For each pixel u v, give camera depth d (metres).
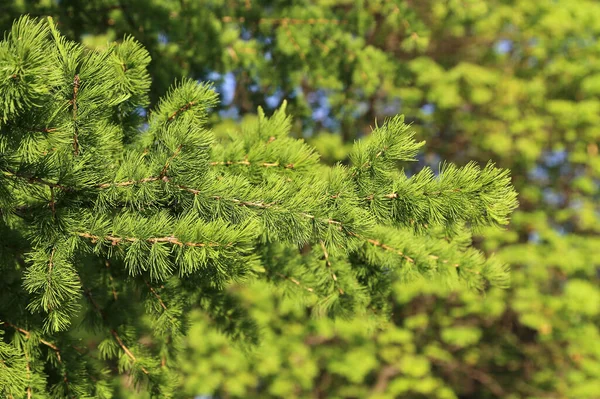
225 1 4.58
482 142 7.91
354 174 1.87
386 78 5.08
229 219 1.76
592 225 7.55
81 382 2.22
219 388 7.71
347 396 9.22
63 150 1.75
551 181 8.55
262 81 4.49
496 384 9.14
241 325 2.63
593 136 7.57
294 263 2.49
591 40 7.62
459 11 5.02
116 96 1.93
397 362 7.71
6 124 1.52
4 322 2.14
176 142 1.71
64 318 1.84
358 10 4.58
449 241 2.49
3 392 1.92
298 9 4.42
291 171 2.08
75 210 1.79
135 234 1.70
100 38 3.84
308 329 7.13
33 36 1.40
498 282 2.39
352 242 1.82
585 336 7.26
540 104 7.75
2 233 2.12
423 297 8.31
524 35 7.89
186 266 1.69
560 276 7.90
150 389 2.37
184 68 4.07
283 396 7.78
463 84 7.72
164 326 2.23
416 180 1.81
